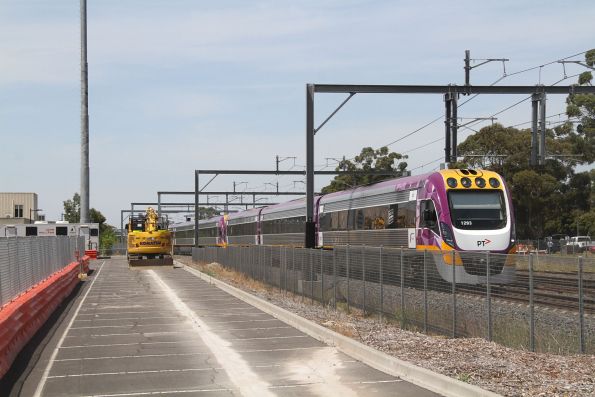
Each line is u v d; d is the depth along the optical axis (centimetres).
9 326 1192
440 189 2433
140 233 4862
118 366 1148
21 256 1612
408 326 1523
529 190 5828
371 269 1738
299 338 1440
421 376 988
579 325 1066
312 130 2748
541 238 6241
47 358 1230
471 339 1265
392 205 2822
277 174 6022
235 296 2462
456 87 2744
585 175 6222
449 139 2789
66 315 1900
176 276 3722
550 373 958
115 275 3850
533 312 1146
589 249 5038
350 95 2758
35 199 10656
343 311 1875
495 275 1245
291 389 962
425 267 1454
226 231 6312
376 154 7162
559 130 6219
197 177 6309
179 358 1215
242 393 943
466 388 873
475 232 2369
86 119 4672
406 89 2744
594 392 834
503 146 5919
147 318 1814
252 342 1389
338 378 1031
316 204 3806
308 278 2214
